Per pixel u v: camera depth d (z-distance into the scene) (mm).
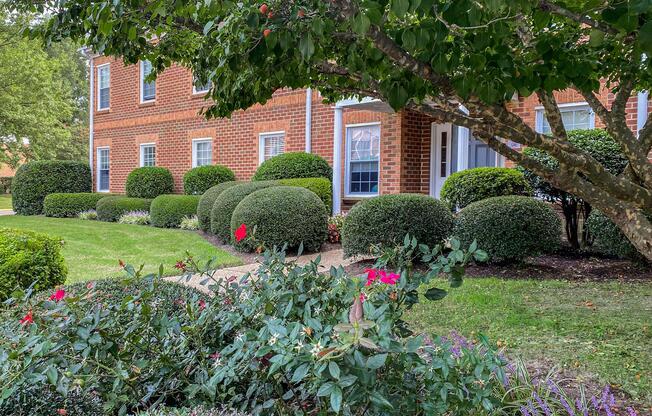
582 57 2637
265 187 9836
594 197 2754
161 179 14516
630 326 4309
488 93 2229
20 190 16844
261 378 2342
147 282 2791
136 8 2432
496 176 7914
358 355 1649
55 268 5391
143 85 15766
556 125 2865
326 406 2209
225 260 8117
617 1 1755
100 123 17328
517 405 2748
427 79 2217
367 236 7062
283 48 2023
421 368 1997
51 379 1962
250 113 12867
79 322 2352
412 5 1700
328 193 10141
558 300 5246
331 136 11305
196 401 2445
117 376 2254
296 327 1863
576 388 3207
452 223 7234
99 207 14516
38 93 19359
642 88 4277
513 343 4027
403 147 10555
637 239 2750
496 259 6785
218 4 2059
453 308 5016
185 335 2678
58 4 2818
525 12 1929
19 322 2482
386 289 2346
